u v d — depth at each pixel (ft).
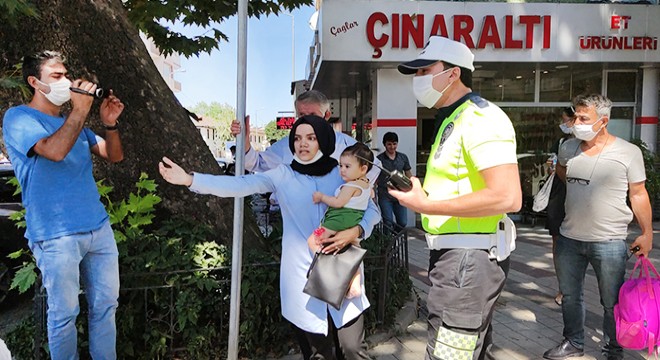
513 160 6.72
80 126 8.50
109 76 12.65
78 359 9.90
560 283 12.17
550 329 14.19
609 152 11.07
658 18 33.65
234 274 9.52
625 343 10.52
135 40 13.61
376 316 12.94
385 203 23.89
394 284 13.69
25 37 11.78
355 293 8.39
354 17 32.12
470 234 7.23
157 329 11.00
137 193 12.11
